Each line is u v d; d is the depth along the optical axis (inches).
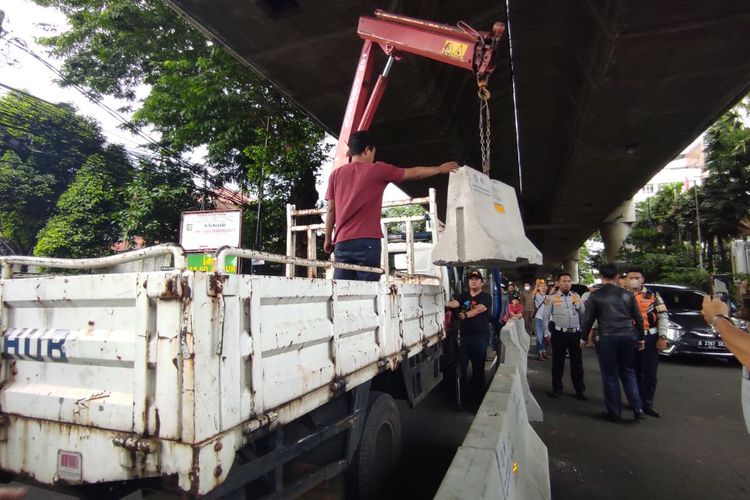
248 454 75.7
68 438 70.7
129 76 538.0
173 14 448.1
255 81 449.7
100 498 72.1
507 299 519.5
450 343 252.4
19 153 616.4
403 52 212.4
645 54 342.0
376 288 122.3
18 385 79.6
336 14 310.2
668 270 1138.0
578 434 205.0
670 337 379.2
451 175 140.6
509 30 383.2
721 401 261.3
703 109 440.8
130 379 67.1
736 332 95.3
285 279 79.7
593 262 2368.4
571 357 273.7
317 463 100.3
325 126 478.3
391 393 149.1
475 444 86.0
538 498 124.2
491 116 599.8
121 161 581.9
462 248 132.3
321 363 91.0
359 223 136.5
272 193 482.9
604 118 468.8
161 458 60.2
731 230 1063.0
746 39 321.4
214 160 527.2
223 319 64.0
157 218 533.0
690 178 2145.7
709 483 154.3
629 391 227.8
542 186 958.4
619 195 850.8
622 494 146.3
